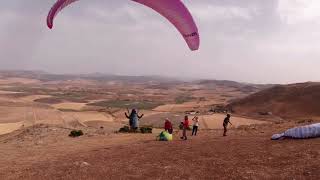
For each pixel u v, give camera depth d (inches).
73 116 4394.7
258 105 5036.9
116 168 799.1
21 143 1475.1
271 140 977.5
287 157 761.0
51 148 1317.7
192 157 856.9
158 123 3570.4
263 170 690.2
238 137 1163.3
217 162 781.3
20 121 3823.8
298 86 5300.2
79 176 749.9
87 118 4242.1
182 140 1227.9
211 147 965.8
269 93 5324.8
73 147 1311.5
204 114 4313.5
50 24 889.5
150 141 1275.8
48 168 869.2
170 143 1149.1
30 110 4923.7
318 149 786.2
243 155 821.9
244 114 4547.2
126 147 1144.2
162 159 865.5
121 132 1733.5
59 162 963.3
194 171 727.1
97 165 847.7
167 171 740.0
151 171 751.7
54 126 1962.4
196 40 1026.1
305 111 4490.7
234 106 5216.5
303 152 780.0
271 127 1497.3
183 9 995.9
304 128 933.8
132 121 1765.5
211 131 1584.6
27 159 1109.7
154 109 6269.7
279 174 658.2
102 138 1520.7
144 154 962.1
